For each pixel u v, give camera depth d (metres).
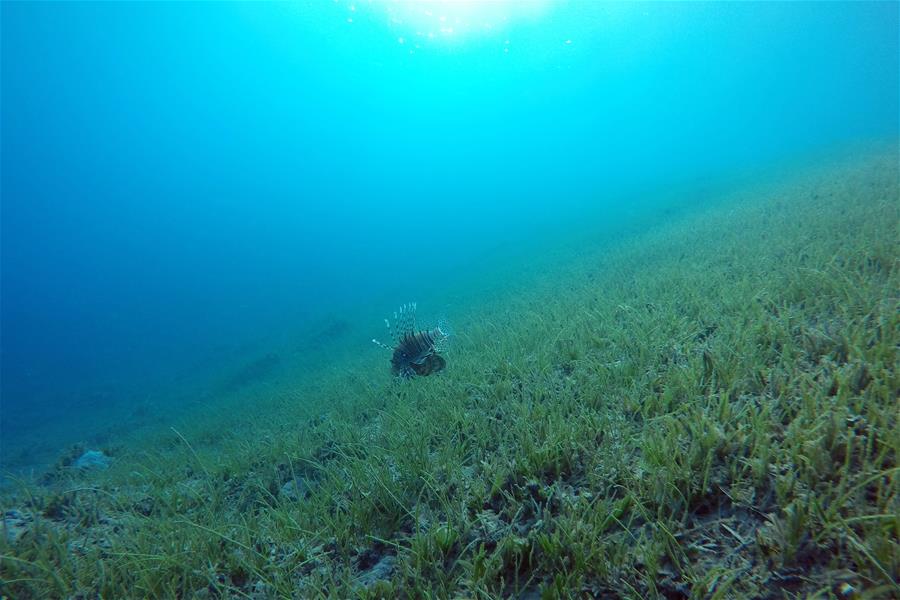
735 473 2.61
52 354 54.31
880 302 4.05
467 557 2.72
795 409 3.02
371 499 3.40
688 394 3.51
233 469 5.33
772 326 4.16
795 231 8.16
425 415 4.77
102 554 3.61
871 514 2.12
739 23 56.09
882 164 13.92
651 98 106.25
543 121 125.88
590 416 3.68
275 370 17.73
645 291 7.17
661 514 2.55
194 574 3.11
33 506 4.53
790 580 2.02
